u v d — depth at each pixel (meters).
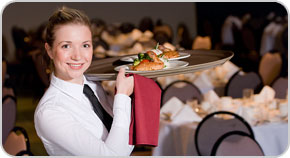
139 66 1.93
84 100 1.80
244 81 4.74
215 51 2.29
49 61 1.82
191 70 1.75
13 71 7.30
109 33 9.53
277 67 5.68
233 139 2.90
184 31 10.03
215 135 3.18
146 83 1.80
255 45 8.06
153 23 10.70
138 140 1.73
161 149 3.49
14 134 2.66
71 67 1.66
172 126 3.45
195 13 10.66
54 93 1.75
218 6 9.99
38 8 9.63
